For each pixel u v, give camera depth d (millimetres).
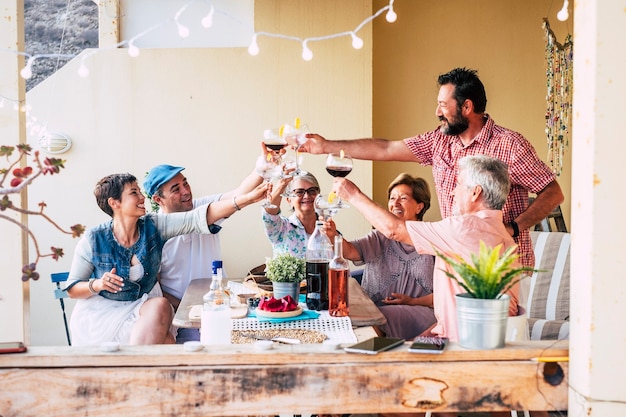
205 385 1749
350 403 1770
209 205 3420
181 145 4770
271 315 2561
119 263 3236
